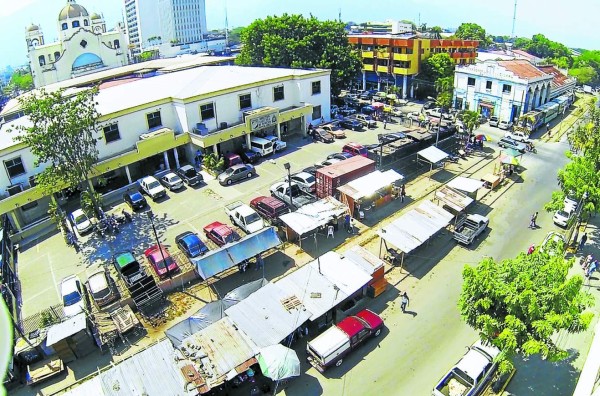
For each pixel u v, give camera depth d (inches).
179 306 1208.2
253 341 965.2
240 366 910.4
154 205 1760.6
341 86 2982.3
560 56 5743.1
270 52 2901.1
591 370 649.0
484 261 877.8
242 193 1811.0
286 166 1437.0
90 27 5039.4
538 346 756.6
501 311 838.5
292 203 1574.8
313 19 3031.5
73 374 1024.2
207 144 1964.8
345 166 1734.7
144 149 1876.2
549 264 840.9
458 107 2940.5
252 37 3171.8
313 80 2439.7
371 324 1055.6
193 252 1359.5
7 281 1321.4
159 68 3467.0
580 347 1007.6
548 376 938.7
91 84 3041.3
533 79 2564.0
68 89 2859.3
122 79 3048.7
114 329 1095.6
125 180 1956.2
